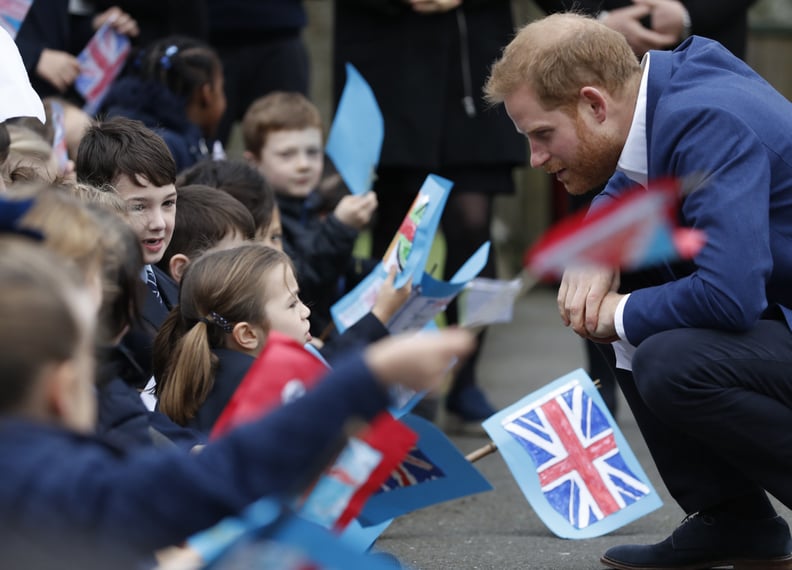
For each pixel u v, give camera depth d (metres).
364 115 12.24
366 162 12.24
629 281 8.48
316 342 10.74
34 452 4.35
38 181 9.61
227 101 15.67
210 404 8.20
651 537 10.11
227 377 8.26
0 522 4.29
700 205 7.58
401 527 10.55
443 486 8.19
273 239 11.67
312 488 5.57
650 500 9.50
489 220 14.61
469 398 14.39
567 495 9.45
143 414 6.68
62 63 13.17
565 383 9.78
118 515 4.37
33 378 4.37
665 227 5.33
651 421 8.62
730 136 7.62
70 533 4.31
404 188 14.52
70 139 12.24
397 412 8.12
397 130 14.12
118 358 7.59
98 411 6.43
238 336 8.52
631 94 8.09
